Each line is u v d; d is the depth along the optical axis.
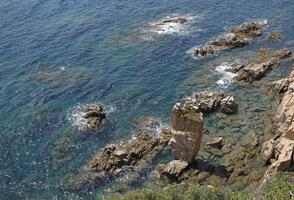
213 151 52.56
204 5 94.88
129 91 67.19
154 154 53.31
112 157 52.84
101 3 100.62
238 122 57.50
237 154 51.66
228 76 68.25
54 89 68.94
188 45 79.06
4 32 88.06
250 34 79.56
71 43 82.69
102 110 62.22
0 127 61.09
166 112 61.62
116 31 86.50
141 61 75.19
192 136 49.22
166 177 49.97
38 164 54.16
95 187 50.03
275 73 67.56
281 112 55.28
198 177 49.12
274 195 30.56
